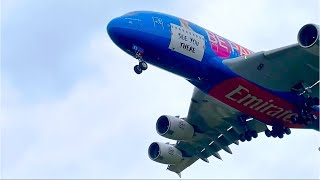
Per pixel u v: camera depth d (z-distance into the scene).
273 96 112.25
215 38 112.31
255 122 122.69
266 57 106.62
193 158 130.00
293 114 116.19
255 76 109.38
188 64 108.19
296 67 107.75
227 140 126.69
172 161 127.31
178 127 121.38
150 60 107.62
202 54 108.75
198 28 111.62
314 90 112.31
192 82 111.88
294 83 111.31
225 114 120.69
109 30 105.81
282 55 105.75
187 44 107.69
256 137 121.94
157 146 127.44
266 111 115.44
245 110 115.12
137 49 105.94
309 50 99.94
